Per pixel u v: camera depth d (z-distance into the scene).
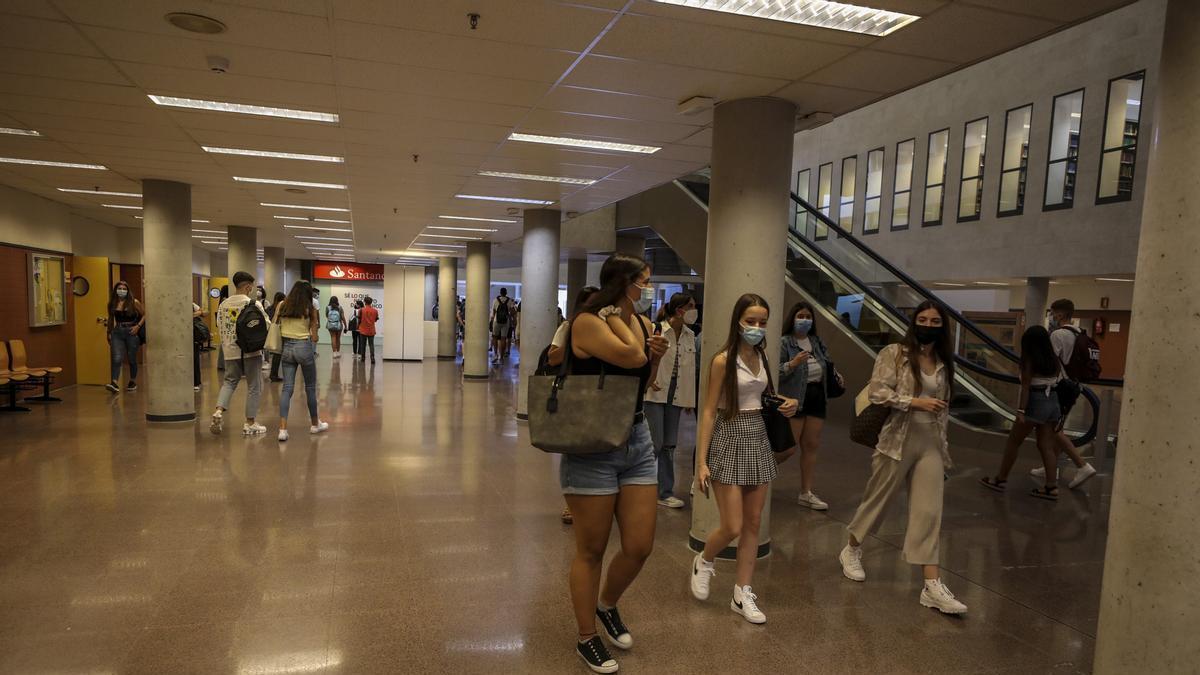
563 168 7.54
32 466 6.27
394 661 3.04
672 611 3.66
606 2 3.35
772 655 3.22
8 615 3.37
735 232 4.55
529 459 7.11
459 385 13.80
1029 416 6.12
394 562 4.18
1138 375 2.44
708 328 4.60
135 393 11.01
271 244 18.94
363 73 4.50
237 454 6.92
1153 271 2.39
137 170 8.03
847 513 5.59
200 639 3.17
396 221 12.92
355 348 20.52
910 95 20.67
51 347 11.01
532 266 10.59
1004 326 20.61
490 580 3.95
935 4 3.27
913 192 20.50
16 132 6.23
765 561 4.46
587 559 2.99
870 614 3.69
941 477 3.81
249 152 6.98
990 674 3.09
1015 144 17.22
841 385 5.89
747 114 4.64
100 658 2.98
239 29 3.79
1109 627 2.52
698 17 3.49
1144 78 14.19
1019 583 4.18
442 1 3.38
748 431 3.55
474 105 5.18
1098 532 5.21
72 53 4.20
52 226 10.98
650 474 3.05
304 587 3.78
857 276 13.82
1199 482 2.25
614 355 2.81
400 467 6.61
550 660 3.09
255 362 7.88
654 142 6.23
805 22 3.52
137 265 14.98
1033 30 3.57
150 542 4.39
